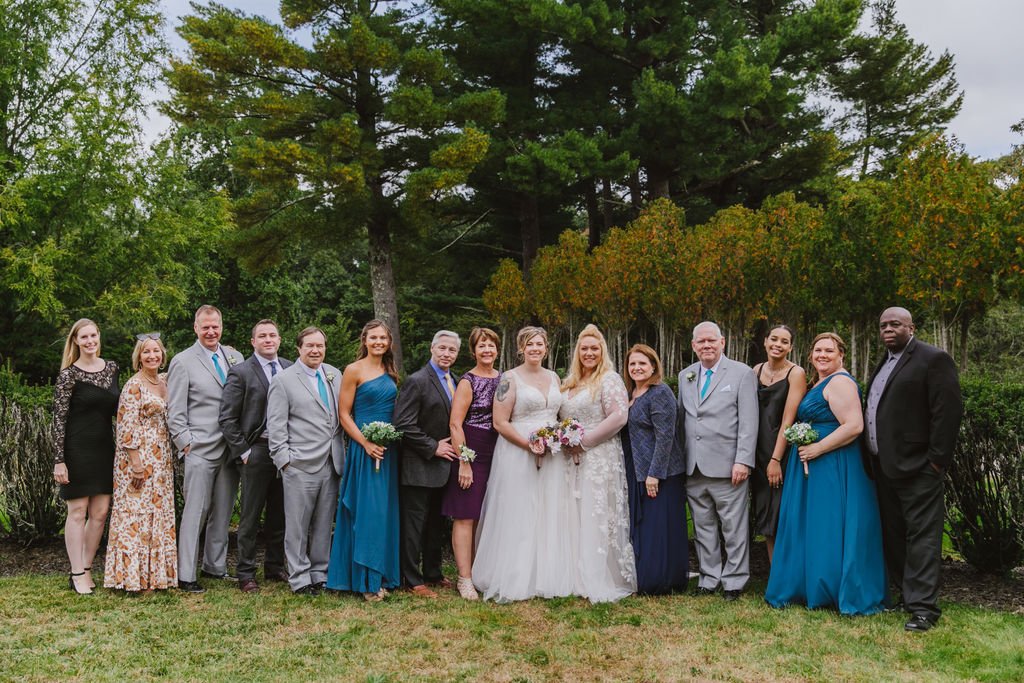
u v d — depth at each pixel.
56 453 5.22
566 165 16.72
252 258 18.45
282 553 5.73
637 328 20.09
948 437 4.54
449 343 5.51
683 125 17.52
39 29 18.34
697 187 20.70
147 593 5.23
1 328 18.11
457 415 5.39
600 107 19.38
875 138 25.80
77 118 17.64
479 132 15.88
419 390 5.35
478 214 21.50
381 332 5.47
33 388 7.38
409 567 5.41
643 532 5.39
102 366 5.46
